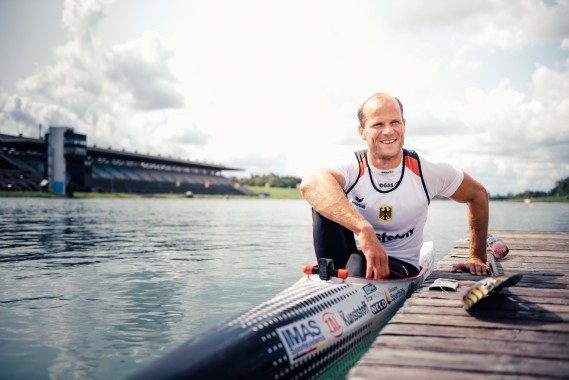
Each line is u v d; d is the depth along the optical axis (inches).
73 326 136.3
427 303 107.5
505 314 97.7
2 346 118.4
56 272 228.8
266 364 76.6
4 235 432.8
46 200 1941.4
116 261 268.8
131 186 3698.3
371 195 121.1
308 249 339.9
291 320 89.1
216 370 68.7
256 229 569.9
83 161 2768.2
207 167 4987.7
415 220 125.3
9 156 3326.8
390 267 124.3
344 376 100.2
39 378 98.3
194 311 154.3
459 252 214.7
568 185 5044.3
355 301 109.0
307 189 117.3
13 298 171.3
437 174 121.2
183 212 1085.8
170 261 271.0
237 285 199.5
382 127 112.7
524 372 67.3
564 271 154.1
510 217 965.8
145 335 128.4
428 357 73.4
